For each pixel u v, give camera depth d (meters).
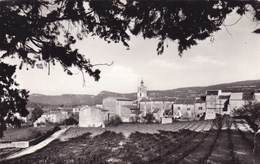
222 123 68.81
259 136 43.19
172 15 7.54
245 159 29.23
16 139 57.34
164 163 29.50
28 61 8.72
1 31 7.21
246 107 81.00
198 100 103.69
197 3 7.10
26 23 7.47
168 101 112.94
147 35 7.92
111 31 8.17
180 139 48.06
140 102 116.12
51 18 7.69
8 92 7.05
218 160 29.83
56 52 8.45
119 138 55.28
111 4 7.43
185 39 7.89
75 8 7.65
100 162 31.66
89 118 81.00
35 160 35.47
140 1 7.23
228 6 7.21
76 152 40.75
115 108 97.38
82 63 8.77
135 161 31.38
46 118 98.31
